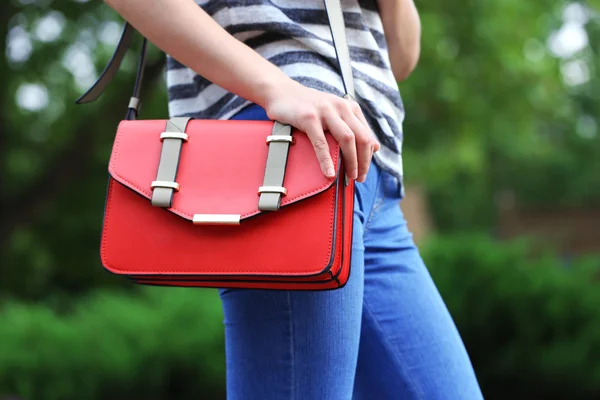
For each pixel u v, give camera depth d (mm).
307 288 1067
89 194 10578
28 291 12242
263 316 1146
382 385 1328
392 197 1308
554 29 9727
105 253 1091
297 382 1137
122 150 1138
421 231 12180
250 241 1047
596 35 10758
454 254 3896
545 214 27641
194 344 3811
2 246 8242
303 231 1033
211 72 1083
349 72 1118
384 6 1358
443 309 1361
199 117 1291
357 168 1042
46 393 3773
